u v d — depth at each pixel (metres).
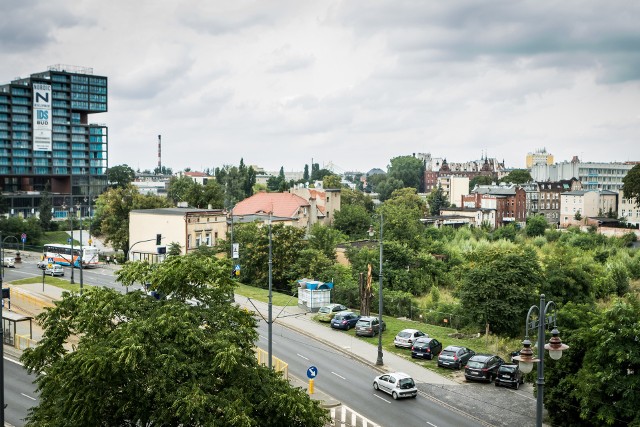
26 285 74.62
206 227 89.25
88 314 26.83
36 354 26.84
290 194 119.06
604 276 81.06
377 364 47.12
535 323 23.34
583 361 34.28
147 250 90.06
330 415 36.25
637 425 30.95
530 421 36.72
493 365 44.44
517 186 198.75
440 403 39.69
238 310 29.36
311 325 58.75
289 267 77.12
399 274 77.94
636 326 32.16
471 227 159.50
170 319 25.86
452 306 64.31
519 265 55.56
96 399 23.94
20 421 36.25
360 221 121.00
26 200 188.38
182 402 23.41
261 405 25.88
